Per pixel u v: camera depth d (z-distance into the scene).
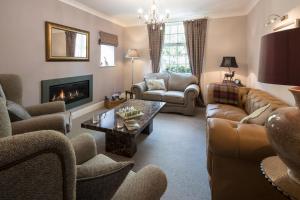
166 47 5.68
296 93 1.01
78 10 4.06
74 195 0.58
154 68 5.68
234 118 2.50
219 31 5.03
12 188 0.43
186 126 3.65
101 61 5.05
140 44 5.86
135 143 2.58
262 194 1.43
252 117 1.68
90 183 0.73
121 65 6.01
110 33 5.29
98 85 4.93
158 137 3.12
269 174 1.12
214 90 3.43
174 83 5.10
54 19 3.49
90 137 1.49
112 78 5.56
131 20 5.54
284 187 1.01
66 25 3.76
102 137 3.04
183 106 4.40
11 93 2.27
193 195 1.78
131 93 5.01
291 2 2.30
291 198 0.95
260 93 2.89
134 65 6.03
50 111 2.35
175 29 5.52
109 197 0.81
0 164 0.40
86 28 4.34
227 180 1.47
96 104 4.89
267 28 3.18
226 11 4.73
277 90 2.65
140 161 2.38
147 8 4.36
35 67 3.21
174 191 1.83
